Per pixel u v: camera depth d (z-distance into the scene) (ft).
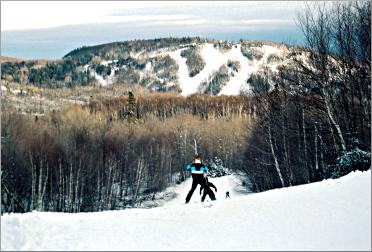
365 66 76.59
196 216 34.88
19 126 163.63
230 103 478.59
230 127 290.76
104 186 179.32
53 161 161.89
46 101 614.75
